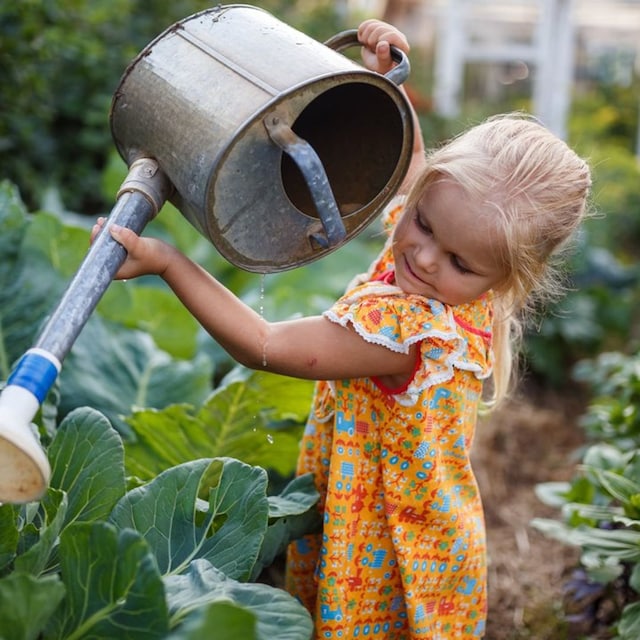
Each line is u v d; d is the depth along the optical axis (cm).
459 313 179
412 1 1245
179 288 156
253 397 228
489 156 167
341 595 184
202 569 157
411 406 176
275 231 156
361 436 183
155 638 137
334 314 170
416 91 804
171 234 404
